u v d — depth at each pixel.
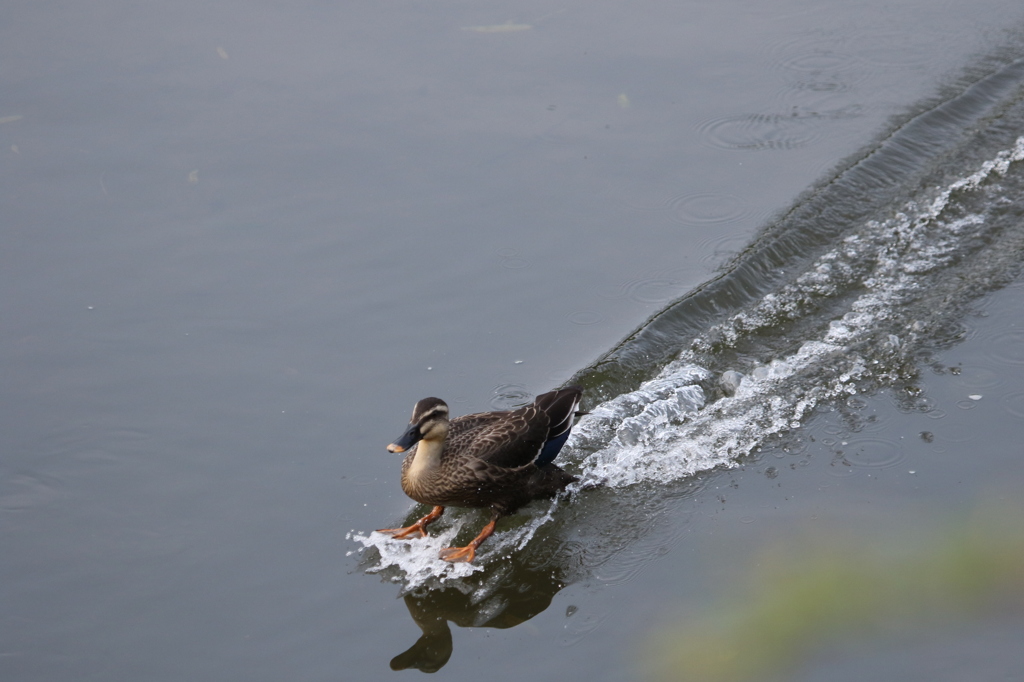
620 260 13.73
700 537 9.59
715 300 13.11
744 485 10.27
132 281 13.13
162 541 9.76
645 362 12.23
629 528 9.90
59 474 10.46
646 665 8.16
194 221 14.17
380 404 11.50
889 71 18.03
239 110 16.47
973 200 14.80
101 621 8.90
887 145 15.87
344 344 12.35
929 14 20.02
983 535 8.75
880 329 12.48
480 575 9.48
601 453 11.05
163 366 11.90
